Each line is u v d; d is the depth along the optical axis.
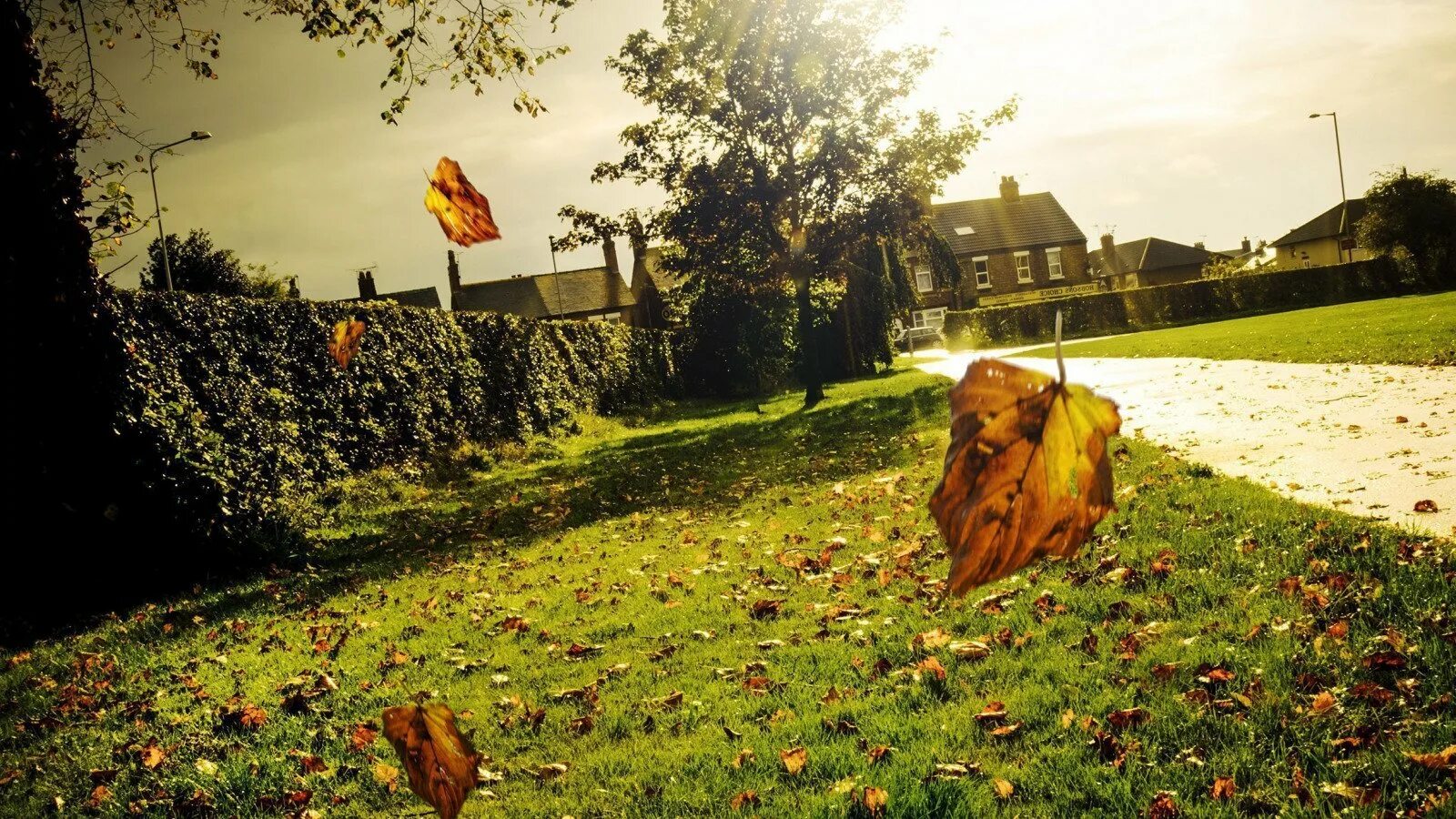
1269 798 3.21
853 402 24.78
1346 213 75.94
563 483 16.09
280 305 14.98
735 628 6.27
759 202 29.12
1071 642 4.95
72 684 6.85
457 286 71.00
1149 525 6.76
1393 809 3.03
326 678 6.05
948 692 4.61
